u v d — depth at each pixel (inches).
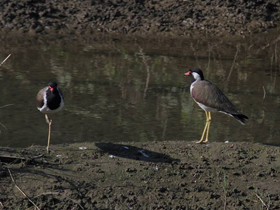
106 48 858.1
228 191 388.5
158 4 1029.2
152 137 518.0
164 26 962.7
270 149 461.1
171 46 887.7
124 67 762.2
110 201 367.2
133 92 661.3
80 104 608.7
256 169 425.1
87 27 948.0
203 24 978.1
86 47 858.1
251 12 1019.3
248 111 608.7
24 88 647.8
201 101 473.7
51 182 381.4
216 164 430.0
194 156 443.8
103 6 1001.5
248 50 885.2
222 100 469.4
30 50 823.1
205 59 823.7
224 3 1032.8
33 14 961.5
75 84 677.9
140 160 427.8
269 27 990.4
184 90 678.5
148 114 587.8
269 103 638.5
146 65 773.3
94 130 530.9
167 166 419.8
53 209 355.9
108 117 570.3
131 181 392.8
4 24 929.5
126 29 949.8
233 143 472.7
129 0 1028.5
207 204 372.8
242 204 375.2
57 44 866.8
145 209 362.6
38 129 530.9
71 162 414.3
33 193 367.9
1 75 694.5
